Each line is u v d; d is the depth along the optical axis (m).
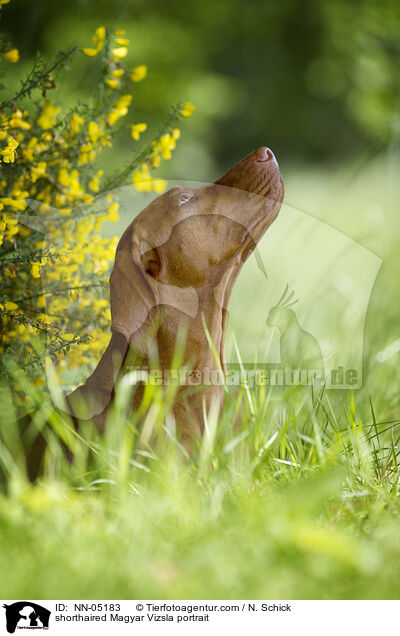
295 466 5.44
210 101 26.06
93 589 4.01
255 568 4.14
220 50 33.31
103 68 6.82
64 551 4.21
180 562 4.21
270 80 36.03
